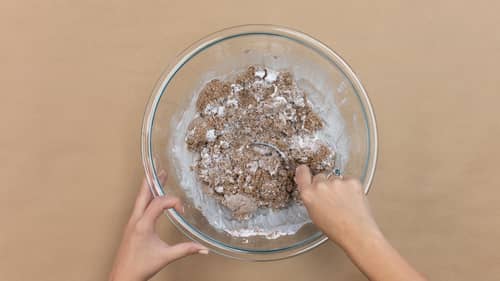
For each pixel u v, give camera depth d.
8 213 0.63
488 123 0.62
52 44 0.64
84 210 0.63
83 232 0.63
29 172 0.63
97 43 0.63
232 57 0.62
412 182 0.62
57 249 0.63
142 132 0.59
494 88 0.62
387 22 0.63
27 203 0.63
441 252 0.61
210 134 0.59
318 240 0.58
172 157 0.61
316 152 0.59
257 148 0.60
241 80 0.61
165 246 0.56
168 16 0.63
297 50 0.61
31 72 0.64
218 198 0.59
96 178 0.63
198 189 0.60
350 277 0.62
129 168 0.63
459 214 0.62
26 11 0.64
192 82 0.61
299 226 0.60
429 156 0.62
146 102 0.64
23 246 0.62
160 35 0.63
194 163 0.60
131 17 0.63
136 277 0.55
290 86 0.60
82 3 0.64
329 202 0.52
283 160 0.59
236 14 0.63
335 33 0.63
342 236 0.51
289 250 0.58
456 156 0.62
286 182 0.59
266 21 0.63
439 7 0.63
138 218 0.58
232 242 0.60
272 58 0.62
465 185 0.62
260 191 0.59
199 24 0.63
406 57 0.63
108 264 0.63
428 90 0.62
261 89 0.60
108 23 0.63
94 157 0.63
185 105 0.62
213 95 0.60
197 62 0.61
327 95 0.62
